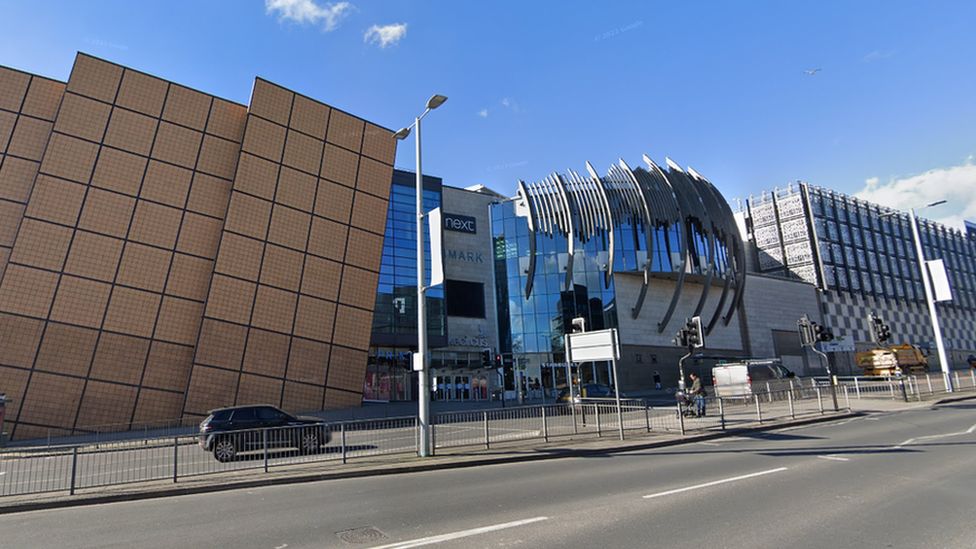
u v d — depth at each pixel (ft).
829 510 23.68
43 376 85.10
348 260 114.01
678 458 41.29
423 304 48.39
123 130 98.63
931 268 100.12
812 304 229.04
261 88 110.11
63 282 89.15
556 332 161.27
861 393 98.32
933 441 44.24
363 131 121.90
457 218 169.68
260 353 100.58
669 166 188.24
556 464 41.11
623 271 166.20
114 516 28.02
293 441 45.37
